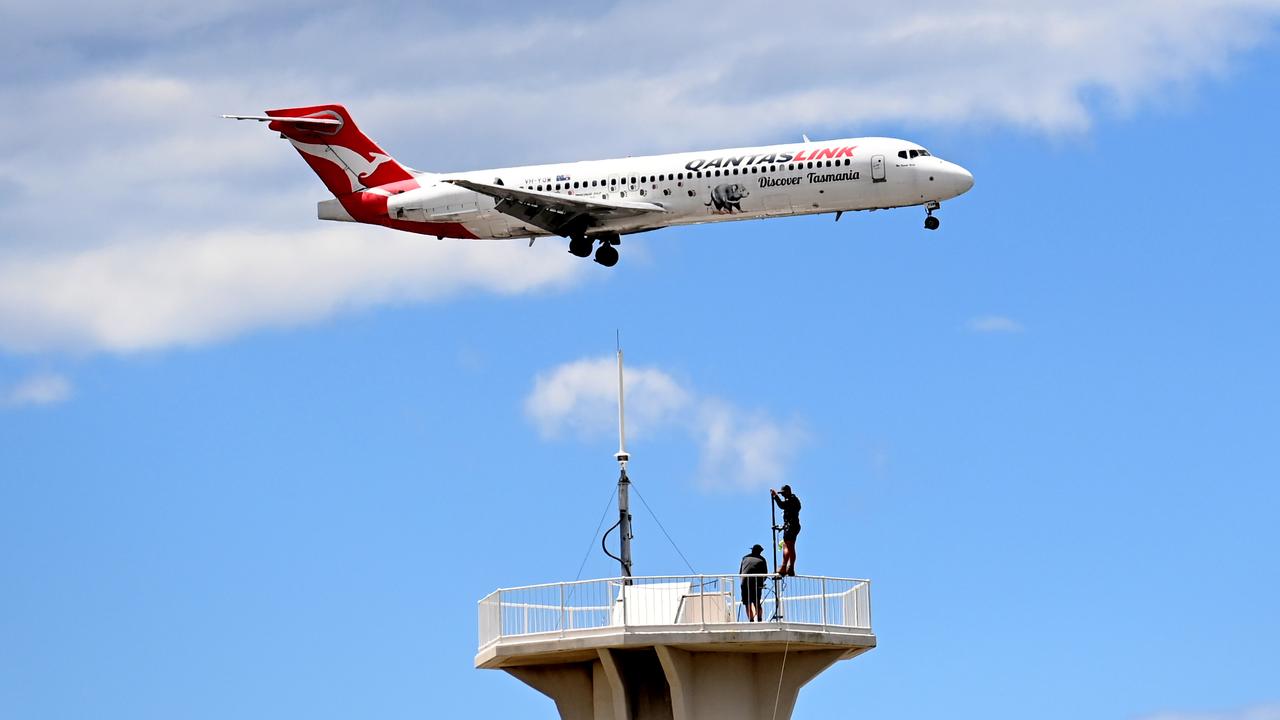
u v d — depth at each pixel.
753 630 99.12
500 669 106.81
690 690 102.25
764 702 103.44
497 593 102.38
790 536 105.62
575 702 106.19
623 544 106.12
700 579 101.31
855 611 103.06
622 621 100.25
